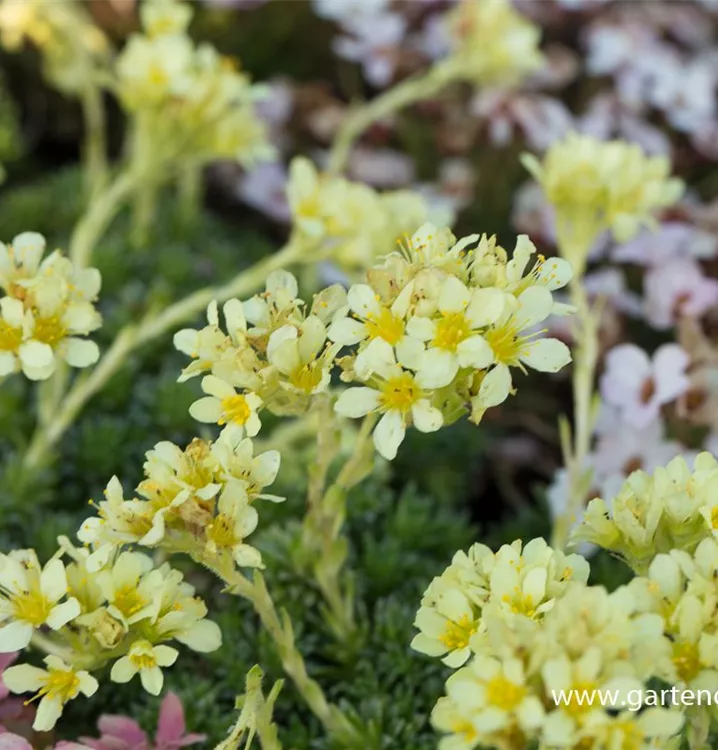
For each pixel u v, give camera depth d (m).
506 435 0.40
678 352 0.34
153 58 0.36
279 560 0.33
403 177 0.46
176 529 0.28
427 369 0.27
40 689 0.29
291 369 0.28
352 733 0.31
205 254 0.42
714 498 0.28
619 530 0.28
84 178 0.44
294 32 0.54
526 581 0.27
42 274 0.30
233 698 0.32
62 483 0.35
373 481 0.35
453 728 0.26
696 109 0.44
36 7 0.40
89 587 0.28
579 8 0.47
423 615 0.27
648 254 0.38
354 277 0.35
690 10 0.50
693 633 0.26
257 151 0.38
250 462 0.28
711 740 0.30
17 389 0.36
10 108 0.47
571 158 0.33
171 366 0.37
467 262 0.28
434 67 0.46
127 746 0.29
